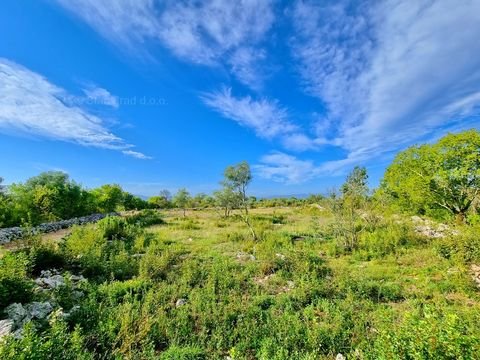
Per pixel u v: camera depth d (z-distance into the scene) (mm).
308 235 17719
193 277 9461
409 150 20703
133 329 5762
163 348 5668
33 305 6379
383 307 6965
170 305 7457
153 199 58281
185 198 39000
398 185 21906
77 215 28984
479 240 10336
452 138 18016
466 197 18234
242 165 18766
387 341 4062
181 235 18891
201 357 5195
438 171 18516
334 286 8352
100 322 5805
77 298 7434
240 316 6633
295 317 6441
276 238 16016
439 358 3350
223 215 33406
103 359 4953
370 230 16203
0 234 15562
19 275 7117
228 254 13336
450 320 3822
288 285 8961
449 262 10195
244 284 9141
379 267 10672
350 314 6695
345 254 13328
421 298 7754
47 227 20219
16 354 3820
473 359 3258
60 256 10453
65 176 28125
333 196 15727
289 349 5488
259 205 53156
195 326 6434
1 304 6074
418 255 11719
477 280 8594
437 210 19812
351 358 4895
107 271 10133
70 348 4719
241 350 5453
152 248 13195
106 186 40000
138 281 8828
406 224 16500
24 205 21188
